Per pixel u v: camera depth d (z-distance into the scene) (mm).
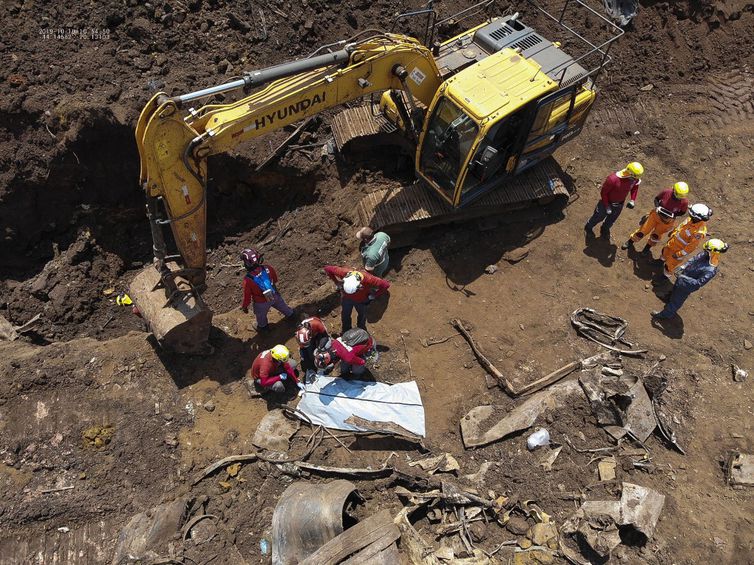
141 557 6875
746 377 8984
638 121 12664
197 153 7207
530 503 7449
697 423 8414
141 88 10672
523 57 9461
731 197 11578
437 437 8172
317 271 10727
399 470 7652
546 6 13391
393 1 12766
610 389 8242
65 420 8164
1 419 8102
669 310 9445
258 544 7160
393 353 9172
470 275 10242
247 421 8375
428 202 10305
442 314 9688
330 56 7863
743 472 7836
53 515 7328
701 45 13375
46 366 8680
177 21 11539
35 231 10719
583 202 11398
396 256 10523
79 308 10391
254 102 7605
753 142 12391
